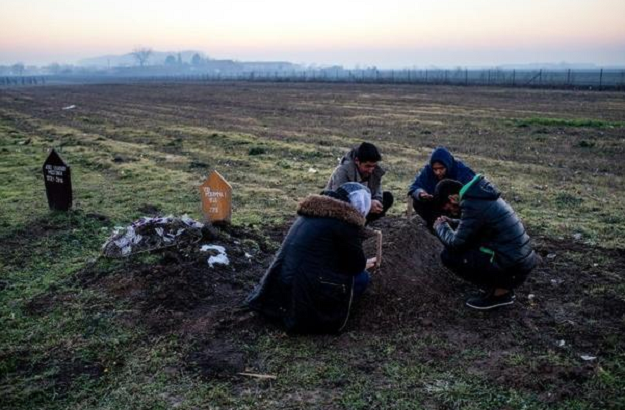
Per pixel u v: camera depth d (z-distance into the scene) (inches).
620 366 186.2
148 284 243.6
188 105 1544.0
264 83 3282.5
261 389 177.6
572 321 219.1
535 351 197.2
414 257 260.1
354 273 209.6
